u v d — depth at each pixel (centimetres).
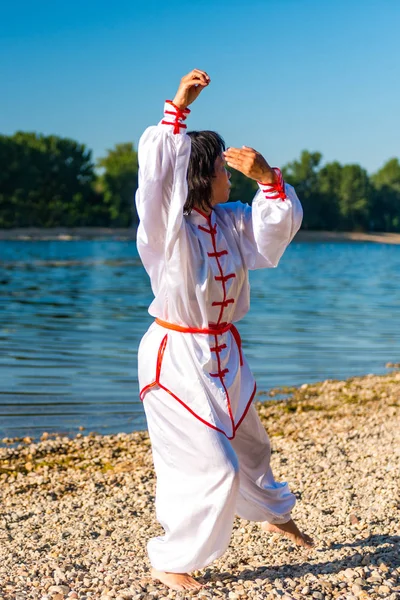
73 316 2291
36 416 1080
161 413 408
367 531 516
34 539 558
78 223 11138
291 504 459
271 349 1755
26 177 10794
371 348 1803
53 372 1411
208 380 405
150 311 418
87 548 531
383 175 15925
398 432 903
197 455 398
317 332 2053
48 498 691
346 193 14425
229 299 416
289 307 2702
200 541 396
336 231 14650
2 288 3222
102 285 3475
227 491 392
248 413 431
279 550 482
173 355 407
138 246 409
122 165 11725
